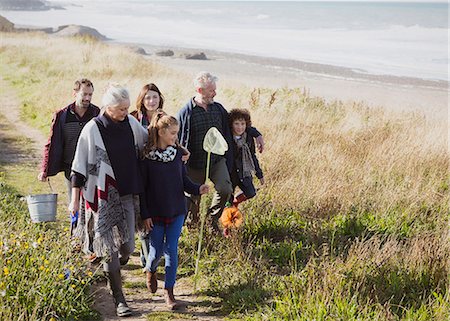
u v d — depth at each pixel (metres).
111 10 140.62
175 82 20.00
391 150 10.84
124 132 5.61
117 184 5.57
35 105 17.67
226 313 5.72
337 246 7.14
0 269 5.33
